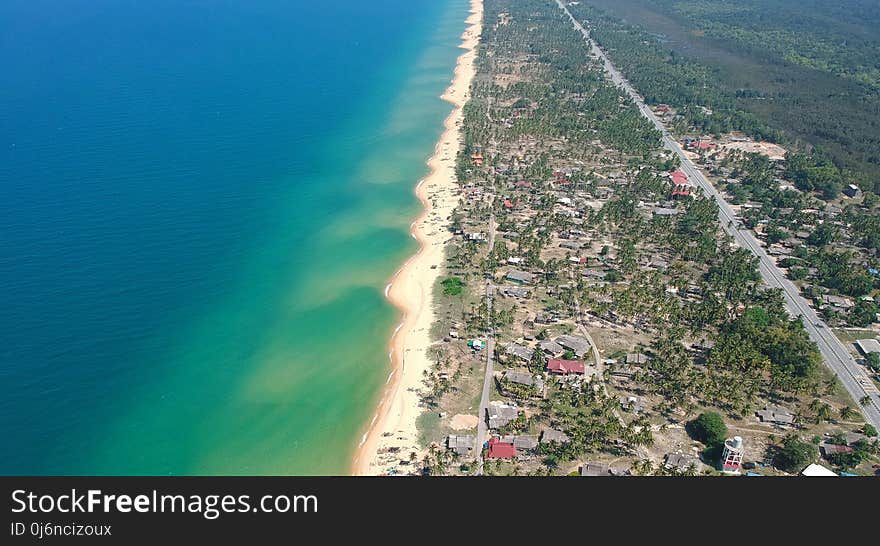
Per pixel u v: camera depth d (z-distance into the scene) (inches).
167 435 5497.1
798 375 6033.5
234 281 7647.6
